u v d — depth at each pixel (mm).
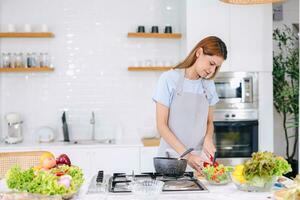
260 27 4375
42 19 4773
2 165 2904
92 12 4840
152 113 4922
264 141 4406
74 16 4820
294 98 4711
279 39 4988
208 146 2854
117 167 4367
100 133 4879
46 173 1881
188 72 2861
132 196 1981
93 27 4844
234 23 4355
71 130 4844
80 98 4855
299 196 1682
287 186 2184
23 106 4801
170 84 2824
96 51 4855
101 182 2232
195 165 2521
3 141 4648
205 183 2287
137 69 4703
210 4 4324
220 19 4340
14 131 4672
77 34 4828
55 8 4789
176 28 4922
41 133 4645
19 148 4281
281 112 5016
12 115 4574
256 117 4398
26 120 4805
